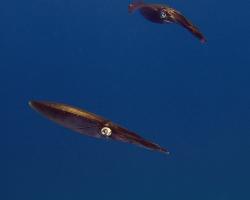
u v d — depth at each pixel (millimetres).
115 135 1716
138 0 2447
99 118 1736
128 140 1732
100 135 1719
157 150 1718
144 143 1728
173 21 2508
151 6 2475
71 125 1687
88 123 1690
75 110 1701
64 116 1669
